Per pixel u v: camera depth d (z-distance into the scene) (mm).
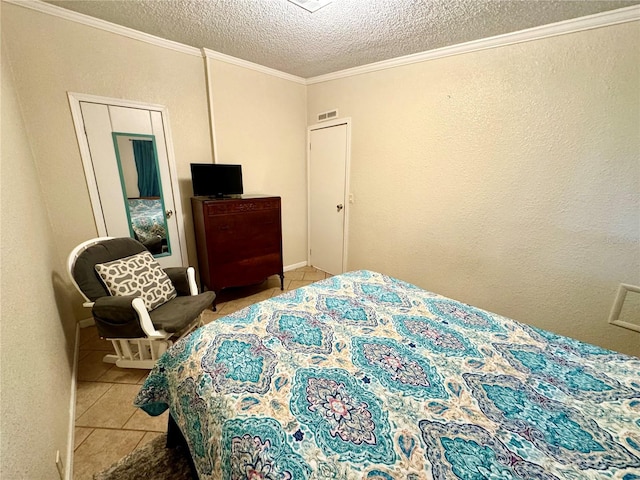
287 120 3363
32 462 814
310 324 1233
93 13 1944
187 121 2645
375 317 1301
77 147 2119
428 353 1035
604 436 697
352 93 3014
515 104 2080
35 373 996
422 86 2514
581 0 1594
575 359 997
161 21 2031
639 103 1660
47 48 1904
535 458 637
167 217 2658
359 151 3070
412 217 2807
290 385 872
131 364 1820
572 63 1830
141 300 1623
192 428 891
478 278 2492
